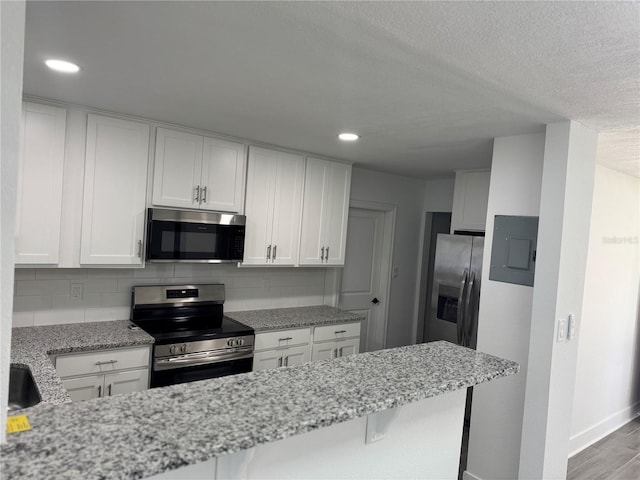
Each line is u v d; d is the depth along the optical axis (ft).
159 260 10.09
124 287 10.91
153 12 4.85
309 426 3.50
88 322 10.43
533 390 8.30
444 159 12.57
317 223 13.16
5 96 2.71
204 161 10.77
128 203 9.80
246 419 3.48
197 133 10.62
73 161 9.11
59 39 5.68
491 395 9.40
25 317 9.68
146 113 9.43
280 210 12.30
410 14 4.52
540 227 8.36
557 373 8.25
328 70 6.30
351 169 14.08
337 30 5.03
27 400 7.16
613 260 12.98
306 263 13.02
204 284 11.99
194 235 10.58
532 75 5.95
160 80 7.17
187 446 3.01
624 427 14.05
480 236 12.44
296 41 5.41
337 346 13.08
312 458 4.59
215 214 10.87
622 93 6.43
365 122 9.01
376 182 15.79
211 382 4.26
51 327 9.80
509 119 8.14
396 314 17.02
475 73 6.02
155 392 3.93
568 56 5.25
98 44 5.82
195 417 3.47
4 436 2.92
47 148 8.72
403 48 5.38
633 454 12.21
